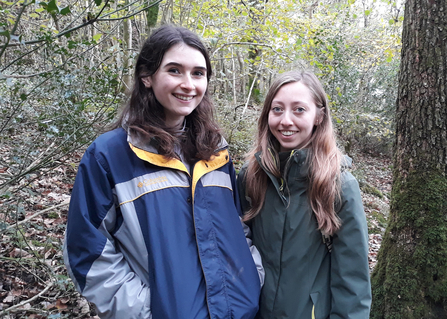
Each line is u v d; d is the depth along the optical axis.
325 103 1.44
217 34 5.08
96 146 1.16
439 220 2.11
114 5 3.92
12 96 1.86
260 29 5.35
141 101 1.27
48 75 1.85
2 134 2.00
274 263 1.38
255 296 1.26
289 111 1.39
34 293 2.18
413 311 2.11
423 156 2.19
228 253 1.22
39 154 2.21
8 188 2.04
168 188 1.18
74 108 1.92
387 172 9.23
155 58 1.22
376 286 2.33
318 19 8.10
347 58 7.96
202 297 1.12
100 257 1.08
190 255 1.14
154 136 1.19
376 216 5.39
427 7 2.16
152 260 1.08
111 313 1.09
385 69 10.37
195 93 1.25
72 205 1.12
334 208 1.31
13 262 2.33
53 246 2.57
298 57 4.84
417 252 2.15
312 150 1.39
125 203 1.12
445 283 2.07
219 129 1.46
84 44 1.92
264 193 1.48
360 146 11.19
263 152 1.46
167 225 1.12
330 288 1.34
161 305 1.05
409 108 2.25
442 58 2.12
